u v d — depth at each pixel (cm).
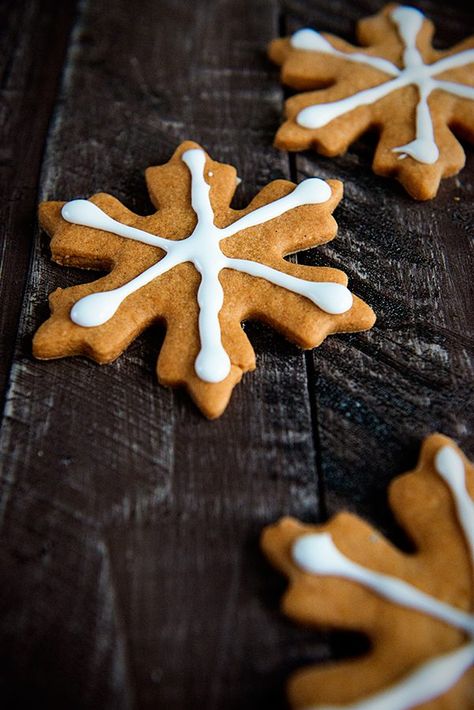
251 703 22
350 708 21
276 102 32
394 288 28
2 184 30
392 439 25
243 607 23
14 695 22
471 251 28
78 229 28
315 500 24
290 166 30
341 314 26
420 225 29
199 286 26
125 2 34
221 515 24
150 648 22
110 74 32
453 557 23
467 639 22
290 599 22
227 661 22
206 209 28
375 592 22
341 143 30
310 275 27
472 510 23
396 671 21
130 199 29
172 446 25
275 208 28
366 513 24
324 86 31
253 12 34
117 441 25
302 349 26
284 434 25
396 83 31
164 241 27
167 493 24
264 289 26
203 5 34
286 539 23
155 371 26
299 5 34
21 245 29
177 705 22
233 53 33
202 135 31
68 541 24
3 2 34
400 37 32
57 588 23
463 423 25
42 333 26
